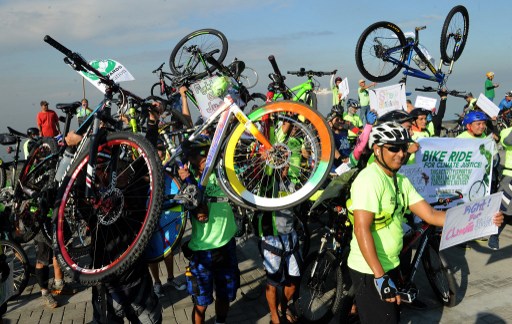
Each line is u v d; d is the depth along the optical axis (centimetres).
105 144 319
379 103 659
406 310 433
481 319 404
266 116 353
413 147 441
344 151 654
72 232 344
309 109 335
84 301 511
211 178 373
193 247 372
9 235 543
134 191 324
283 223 380
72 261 311
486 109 610
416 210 298
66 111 390
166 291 514
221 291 379
